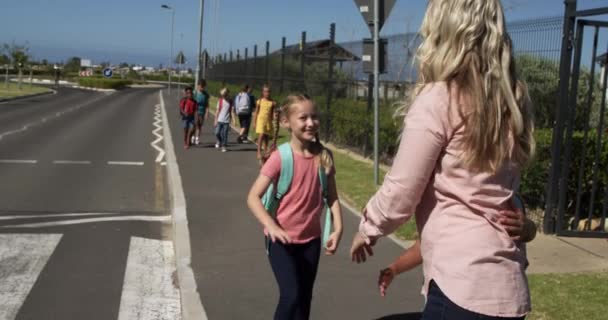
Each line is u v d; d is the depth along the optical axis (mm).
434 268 2141
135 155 16000
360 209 9375
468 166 2094
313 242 4016
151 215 9164
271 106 14820
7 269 6277
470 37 2111
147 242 7543
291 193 3879
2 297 5465
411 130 2131
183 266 6297
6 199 9820
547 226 7520
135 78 117938
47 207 9359
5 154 14992
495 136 2072
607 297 5164
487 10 2152
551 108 7754
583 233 7426
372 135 15398
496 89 2100
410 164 2109
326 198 4086
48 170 12852
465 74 2105
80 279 6035
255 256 6711
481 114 2061
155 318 5105
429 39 2213
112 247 7246
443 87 2125
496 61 2121
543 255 6617
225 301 5281
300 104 3873
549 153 7785
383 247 7039
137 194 10758
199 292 5500
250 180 12023
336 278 5906
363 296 5402
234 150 17203
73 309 5230
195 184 11320
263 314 5000
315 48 21312
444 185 2135
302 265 3986
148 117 31156
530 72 8109
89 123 25766
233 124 26125
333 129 19125
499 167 2111
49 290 5688
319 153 3965
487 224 2113
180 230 7809
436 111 2102
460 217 2121
